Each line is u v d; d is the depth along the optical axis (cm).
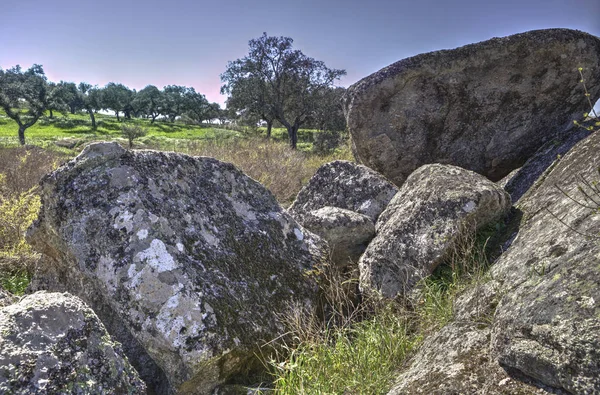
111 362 197
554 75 503
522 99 520
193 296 269
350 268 409
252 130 2995
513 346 198
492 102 523
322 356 263
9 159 1018
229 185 369
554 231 266
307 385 248
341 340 274
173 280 270
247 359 280
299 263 362
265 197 389
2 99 4872
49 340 185
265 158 1004
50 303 197
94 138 3978
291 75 3362
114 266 273
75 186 300
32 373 173
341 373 254
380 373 253
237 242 334
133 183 303
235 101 3466
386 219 416
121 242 279
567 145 439
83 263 282
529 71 504
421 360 244
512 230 327
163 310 260
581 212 262
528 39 488
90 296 305
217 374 266
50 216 299
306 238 388
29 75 6775
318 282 359
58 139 4388
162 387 278
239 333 275
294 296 335
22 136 4353
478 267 301
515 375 197
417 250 330
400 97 528
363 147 559
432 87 521
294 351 270
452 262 312
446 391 203
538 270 236
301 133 4278
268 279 331
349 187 523
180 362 257
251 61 3419
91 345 196
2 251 469
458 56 505
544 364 182
